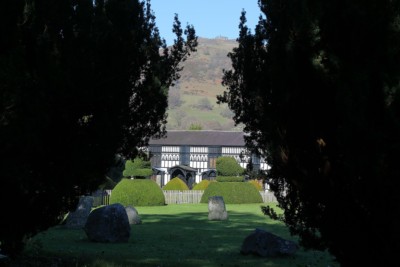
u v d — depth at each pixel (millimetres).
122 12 10883
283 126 7465
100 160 10688
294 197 8086
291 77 7270
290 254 14312
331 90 6949
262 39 10281
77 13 10211
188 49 13352
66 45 9789
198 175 81375
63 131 9750
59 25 9906
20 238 9828
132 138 12102
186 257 13891
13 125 7906
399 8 6535
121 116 11188
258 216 31188
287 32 7527
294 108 7320
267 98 8516
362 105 6219
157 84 12344
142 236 19516
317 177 7121
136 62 11750
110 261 12141
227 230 22219
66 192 10086
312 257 14320
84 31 10039
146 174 42562
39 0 9578
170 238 18906
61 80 9211
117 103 10578
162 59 12867
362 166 6215
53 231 20859
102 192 41812
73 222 22078
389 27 6449
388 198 6199
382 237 6430
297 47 7246
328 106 7020
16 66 8070
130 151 12258
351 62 6672
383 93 6195
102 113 10359
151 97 12219
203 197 47219
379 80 6262
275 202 50531
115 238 17219
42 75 9148
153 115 12484
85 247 15758
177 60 13211
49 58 9273
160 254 14406
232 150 79938
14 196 9094
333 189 6922
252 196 47062
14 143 8008
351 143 6273
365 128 6168
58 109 9578
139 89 12195
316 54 7062
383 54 6449
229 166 48375
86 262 11586
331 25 6965
